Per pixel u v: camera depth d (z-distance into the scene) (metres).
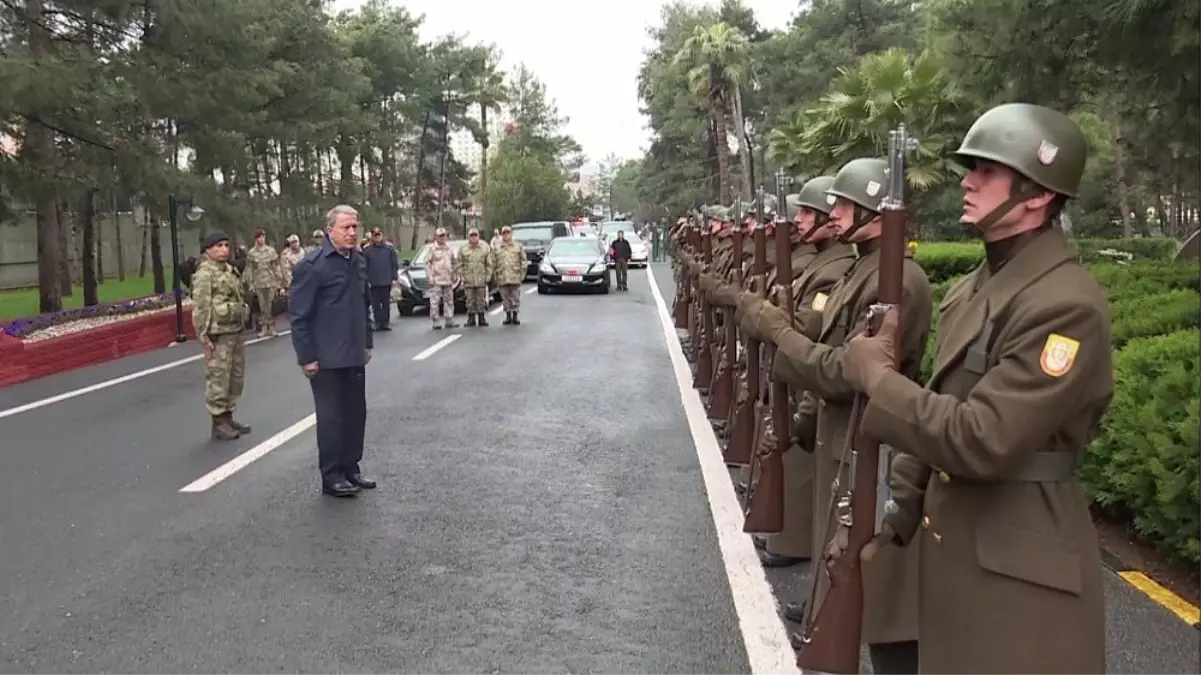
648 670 4.07
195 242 41.91
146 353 15.20
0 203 18.02
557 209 64.12
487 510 6.35
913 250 4.77
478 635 4.44
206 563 5.41
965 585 2.53
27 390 11.55
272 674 4.08
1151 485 4.93
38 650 4.33
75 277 34.69
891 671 3.36
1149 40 6.36
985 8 7.80
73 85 16.28
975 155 2.53
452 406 9.93
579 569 5.25
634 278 30.64
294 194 33.09
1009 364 2.35
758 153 43.78
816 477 4.09
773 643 4.30
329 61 30.84
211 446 8.31
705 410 9.37
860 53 37.09
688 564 5.29
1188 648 4.11
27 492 6.93
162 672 4.11
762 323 4.04
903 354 3.51
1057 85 8.05
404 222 66.69
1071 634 2.42
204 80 19.30
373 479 7.14
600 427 8.84
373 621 4.60
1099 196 25.86
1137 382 5.27
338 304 6.66
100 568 5.35
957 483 2.57
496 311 20.50
